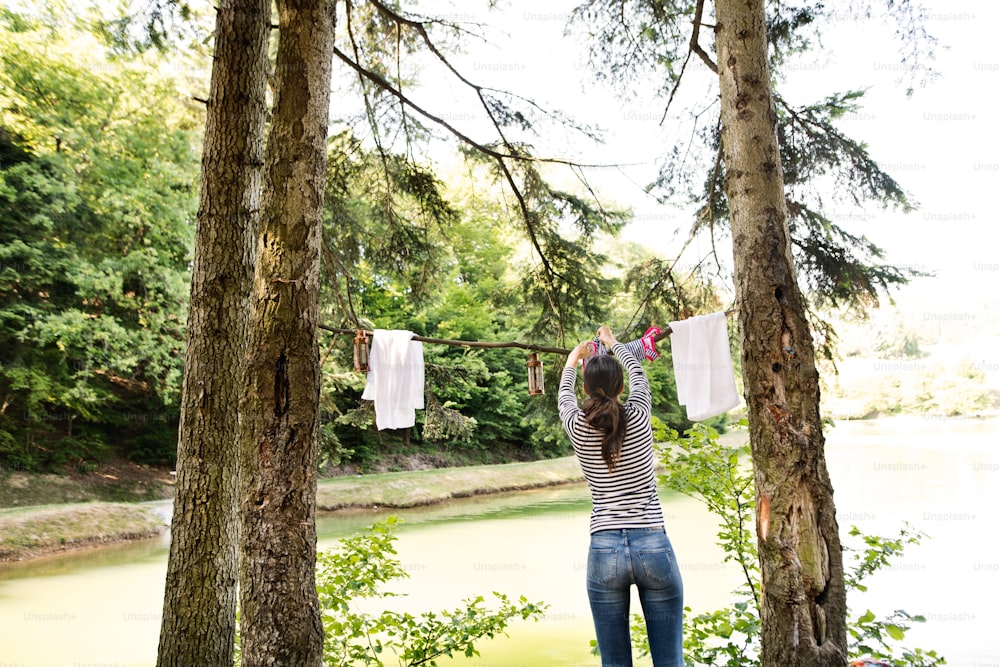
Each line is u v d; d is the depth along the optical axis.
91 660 5.22
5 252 11.23
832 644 2.34
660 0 4.46
